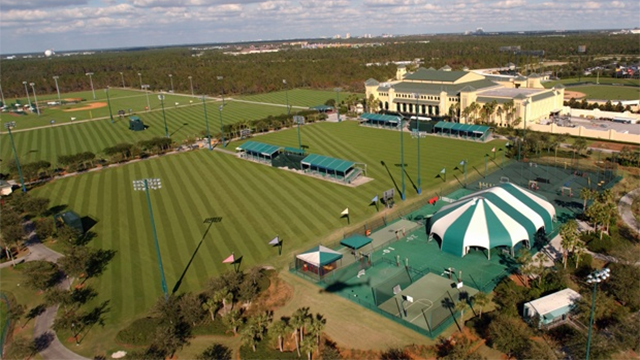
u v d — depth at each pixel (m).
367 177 102.69
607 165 101.62
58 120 198.62
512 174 99.94
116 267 66.12
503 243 63.69
